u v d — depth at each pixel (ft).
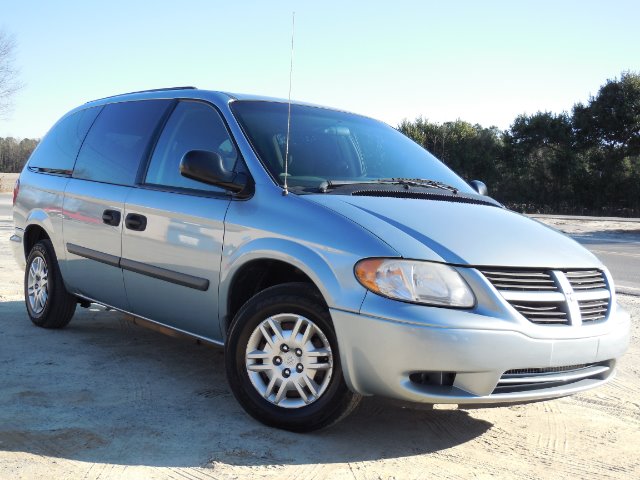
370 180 13.83
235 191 12.57
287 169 12.95
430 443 11.48
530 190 166.50
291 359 11.41
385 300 10.29
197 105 14.82
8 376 14.03
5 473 9.43
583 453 11.46
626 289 30.68
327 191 12.28
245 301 12.84
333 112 16.05
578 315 11.14
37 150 20.15
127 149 15.98
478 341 10.12
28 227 18.85
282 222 11.71
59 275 17.84
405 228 11.11
